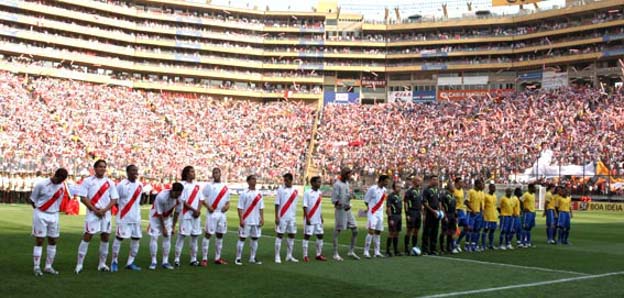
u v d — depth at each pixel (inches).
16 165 1919.3
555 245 908.0
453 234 775.7
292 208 655.1
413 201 740.0
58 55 3467.0
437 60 4028.1
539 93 3299.7
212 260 650.8
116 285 481.7
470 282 537.6
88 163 2188.7
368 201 713.0
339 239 911.0
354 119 3449.8
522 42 3841.0
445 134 3085.6
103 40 3769.7
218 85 4028.1
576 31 3560.5
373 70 4077.3
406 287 504.7
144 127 3014.3
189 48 3973.9
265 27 4160.9
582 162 2326.5
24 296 430.9
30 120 2556.6
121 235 556.4
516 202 858.1
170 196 577.9
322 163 3019.2
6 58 3314.5
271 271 578.9
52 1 3518.7
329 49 4143.7
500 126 2982.3
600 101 2947.8
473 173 2474.2
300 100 4065.0
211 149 3031.5
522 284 533.0
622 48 3319.4
